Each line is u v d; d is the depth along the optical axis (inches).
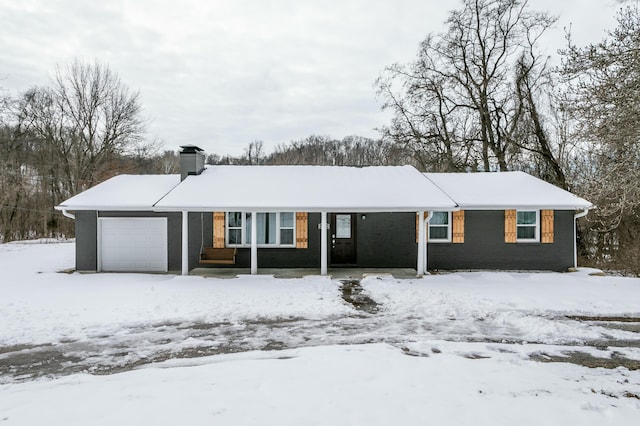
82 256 553.3
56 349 256.4
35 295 395.5
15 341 270.1
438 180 614.2
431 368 214.8
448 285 446.0
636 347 258.5
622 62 303.7
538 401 176.1
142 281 472.1
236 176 590.9
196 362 232.2
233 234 563.2
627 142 309.4
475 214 551.8
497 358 235.3
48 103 1245.7
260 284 451.2
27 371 220.7
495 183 595.2
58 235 1224.2
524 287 436.5
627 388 192.2
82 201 534.9
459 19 883.4
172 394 180.5
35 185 1203.9
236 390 185.0
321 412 163.0
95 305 358.0
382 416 159.9
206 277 490.0
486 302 372.5
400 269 545.0
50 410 165.0
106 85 1273.4
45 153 1254.9
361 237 558.9
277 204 492.1
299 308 356.5
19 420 156.4
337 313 343.0
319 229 557.9
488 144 904.9
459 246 552.4
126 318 323.0
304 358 231.1
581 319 326.3
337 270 537.3
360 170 629.6
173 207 485.7
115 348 258.4
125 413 161.6
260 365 220.2
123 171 1339.8
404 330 296.0
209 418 157.4
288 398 176.1
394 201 502.6
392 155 1059.9
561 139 782.5
